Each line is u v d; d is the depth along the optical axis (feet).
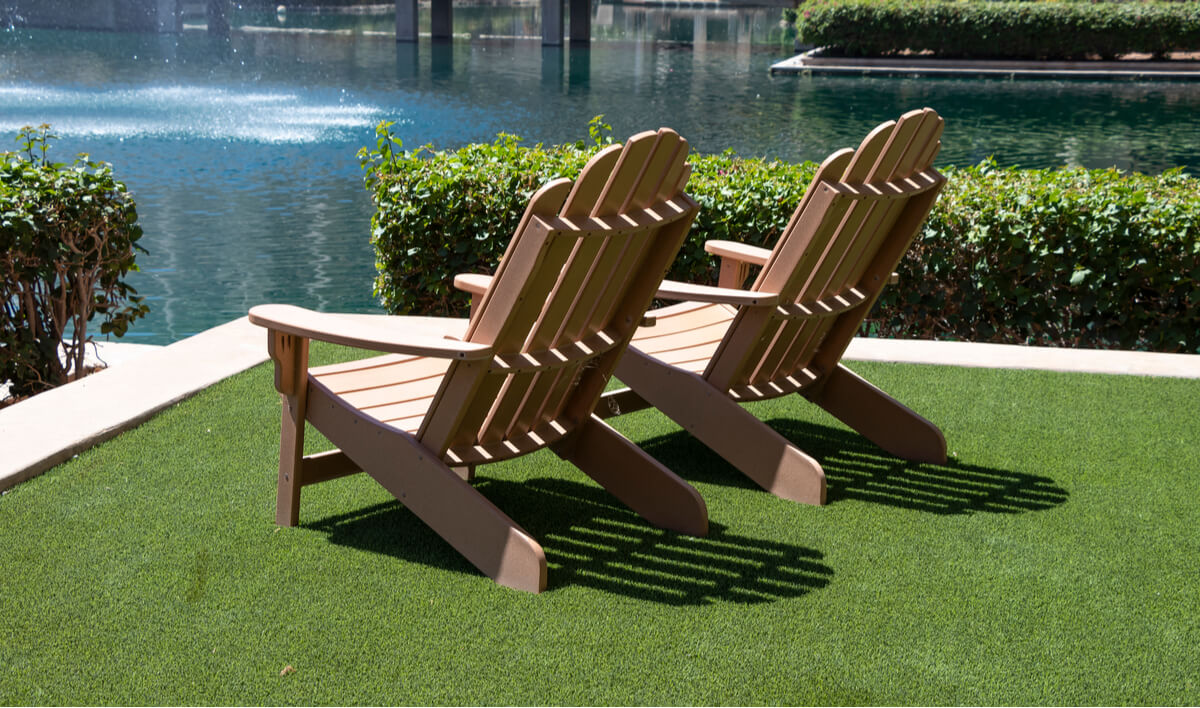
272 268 23.84
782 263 9.71
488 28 114.01
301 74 66.90
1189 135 46.80
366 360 10.04
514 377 8.40
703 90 60.95
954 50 76.28
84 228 14.26
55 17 107.14
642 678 6.93
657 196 8.28
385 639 7.30
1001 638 7.55
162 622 7.42
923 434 11.07
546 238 7.38
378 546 8.74
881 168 9.87
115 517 9.05
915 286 16.19
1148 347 16.16
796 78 68.69
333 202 30.60
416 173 16.39
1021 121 50.88
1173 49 74.33
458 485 8.26
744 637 7.47
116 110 48.80
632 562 8.63
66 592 7.77
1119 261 15.37
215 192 31.60
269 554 8.52
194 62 74.79
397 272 16.87
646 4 159.02
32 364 14.53
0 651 7.00
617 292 8.71
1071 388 13.44
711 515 9.64
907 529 9.39
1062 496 10.21
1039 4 74.49
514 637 7.38
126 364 12.92
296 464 8.90
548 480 10.41
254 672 6.87
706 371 10.36
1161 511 9.89
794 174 16.80
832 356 11.40
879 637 7.52
